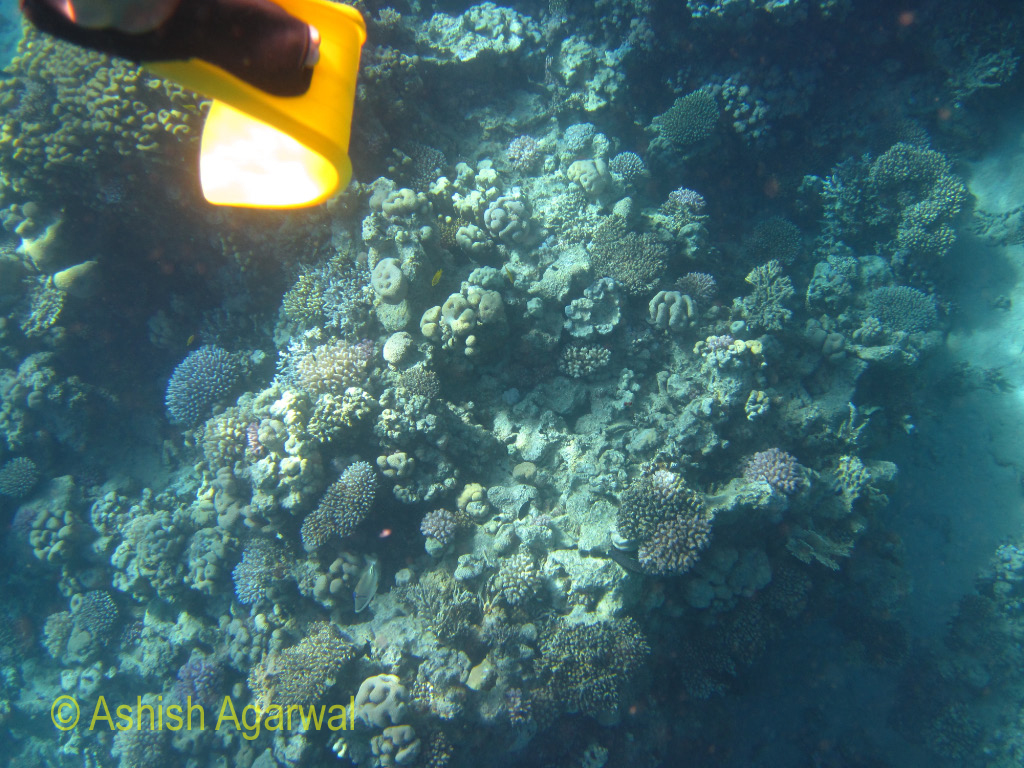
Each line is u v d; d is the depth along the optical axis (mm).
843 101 3324
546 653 2111
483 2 3268
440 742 2064
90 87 2393
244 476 2408
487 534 2287
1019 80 3148
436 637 2145
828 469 2594
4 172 2609
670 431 2383
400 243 2346
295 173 580
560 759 2354
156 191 2600
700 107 3066
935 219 3145
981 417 3234
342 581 2275
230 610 2643
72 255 2848
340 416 2262
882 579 2797
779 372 2666
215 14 357
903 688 3084
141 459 3180
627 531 2131
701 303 2689
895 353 2691
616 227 2645
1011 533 3105
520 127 3109
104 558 2992
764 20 2953
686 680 2488
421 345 2402
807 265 3287
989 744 2920
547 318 2504
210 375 2703
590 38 3094
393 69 2697
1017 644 3004
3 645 3287
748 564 2316
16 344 3066
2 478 3010
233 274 2828
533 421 2484
